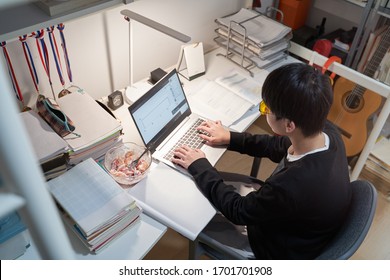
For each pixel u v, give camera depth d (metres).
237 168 2.49
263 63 2.10
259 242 1.40
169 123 1.63
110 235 1.23
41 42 1.45
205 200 1.40
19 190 0.32
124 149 1.53
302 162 1.18
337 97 2.38
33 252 1.19
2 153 0.30
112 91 1.92
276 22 2.17
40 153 1.29
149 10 1.83
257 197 1.25
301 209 1.18
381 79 2.27
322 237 1.27
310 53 2.16
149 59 2.00
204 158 1.49
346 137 2.41
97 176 1.33
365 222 1.14
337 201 1.20
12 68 1.44
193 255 1.50
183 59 2.12
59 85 1.66
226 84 1.96
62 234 0.38
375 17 2.19
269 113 1.25
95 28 1.63
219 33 2.19
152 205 1.36
